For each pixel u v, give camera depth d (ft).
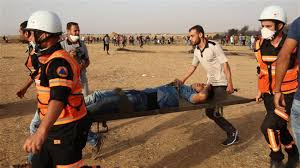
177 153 18.92
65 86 10.01
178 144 20.27
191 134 22.06
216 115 19.58
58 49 10.65
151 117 25.76
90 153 18.56
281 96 11.32
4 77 45.14
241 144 20.30
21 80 42.80
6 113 26.43
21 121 24.39
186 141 20.77
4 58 76.59
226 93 19.16
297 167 15.61
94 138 17.30
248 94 34.09
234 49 123.85
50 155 11.02
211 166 17.28
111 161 17.71
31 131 14.82
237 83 41.14
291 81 13.87
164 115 26.27
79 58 19.38
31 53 14.82
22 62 67.67
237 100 18.26
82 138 11.14
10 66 59.16
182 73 51.52
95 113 16.66
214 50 18.67
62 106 9.93
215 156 18.52
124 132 22.33
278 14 14.32
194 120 25.05
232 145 20.06
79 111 10.96
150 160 17.94
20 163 17.26
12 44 168.66
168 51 112.47
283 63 10.76
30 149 9.32
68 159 10.85
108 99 16.80
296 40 10.30
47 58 10.53
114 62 68.74
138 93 17.89
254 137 21.52
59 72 10.01
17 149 19.15
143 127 23.44
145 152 19.01
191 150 19.34
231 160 18.03
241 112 27.32
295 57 13.61
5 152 18.67
